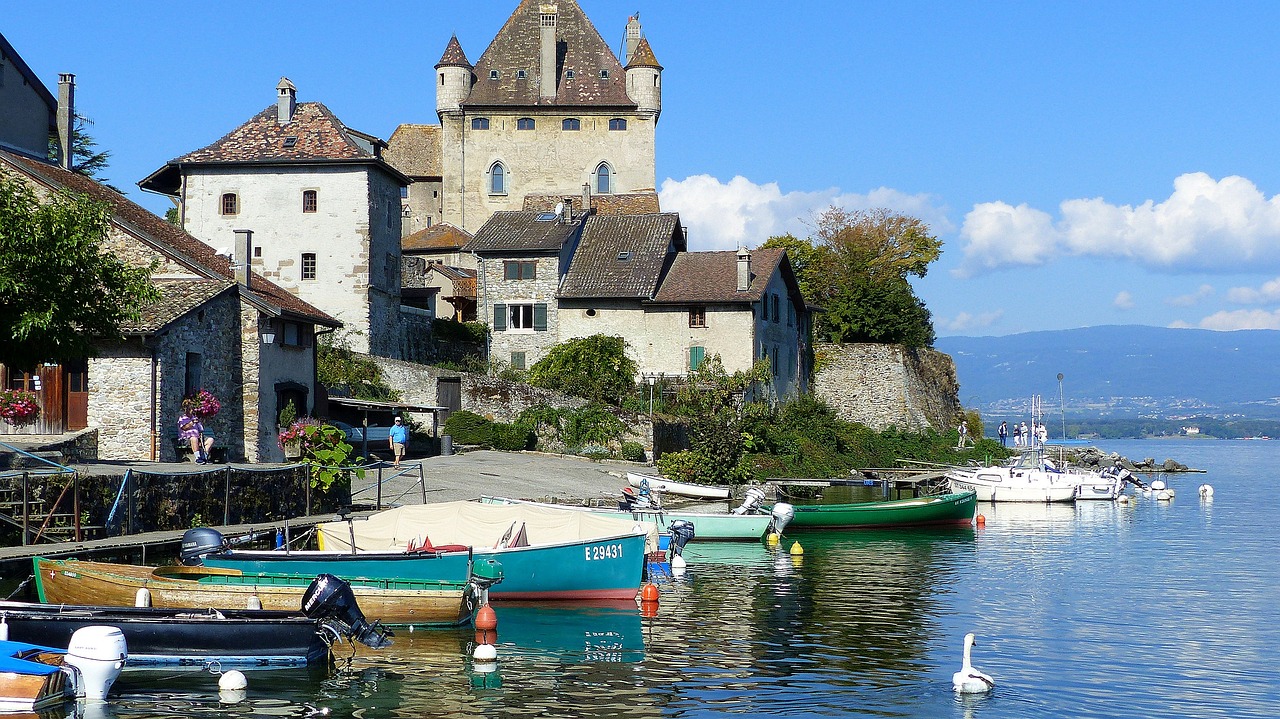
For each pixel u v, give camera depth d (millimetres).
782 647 21125
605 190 89250
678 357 62188
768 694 17984
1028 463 61906
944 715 17109
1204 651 21328
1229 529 42594
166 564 24344
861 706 17453
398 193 62531
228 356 37188
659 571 29844
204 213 59000
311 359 42344
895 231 83938
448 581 21859
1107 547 36594
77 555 21922
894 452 67188
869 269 81812
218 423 36594
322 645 19141
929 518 42000
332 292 57969
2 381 33625
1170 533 41062
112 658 16859
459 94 89750
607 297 62500
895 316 77188
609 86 90125
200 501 26703
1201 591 27750
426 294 68312
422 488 36344
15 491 23031
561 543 24562
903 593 27062
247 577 21203
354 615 19109
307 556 22500
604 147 89188
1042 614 24625
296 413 40000
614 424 52031
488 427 50031
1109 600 26375
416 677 18500
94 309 26531
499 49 92250
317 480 30938
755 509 37688
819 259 81625
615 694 17828
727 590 27281
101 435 33156
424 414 50312
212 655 18359
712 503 43906
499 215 68312
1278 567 31922
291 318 39656
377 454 45938
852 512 40906
